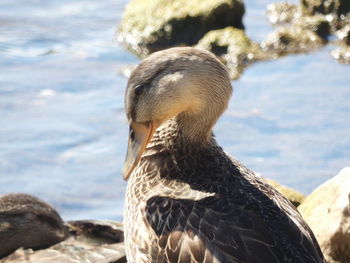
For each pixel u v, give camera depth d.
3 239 11.39
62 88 16.64
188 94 8.91
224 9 19.19
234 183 8.59
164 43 19.17
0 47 18.14
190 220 8.13
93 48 18.38
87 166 14.36
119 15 19.86
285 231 8.01
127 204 8.94
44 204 11.61
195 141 9.01
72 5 20.17
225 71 9.09
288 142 14.61
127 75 17.22
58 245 10.60
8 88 16.59
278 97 16.09
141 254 8.42
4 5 19.91
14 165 14.45
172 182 8.77
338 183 10.23
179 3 19.53
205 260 7.84
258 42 18.59
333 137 14.69
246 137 14.80
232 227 7.97
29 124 15.48
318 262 7.97
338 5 19.34
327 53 18.05
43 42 18.44
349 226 9.93
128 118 8.98
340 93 16.14
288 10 19.84
